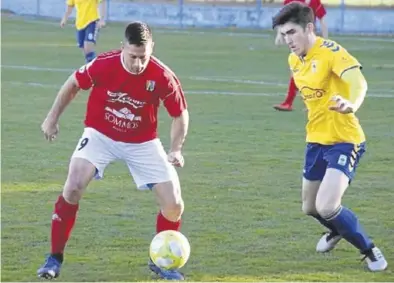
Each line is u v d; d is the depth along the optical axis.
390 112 35.12
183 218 18.72
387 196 21.03
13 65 49.97
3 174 23.05
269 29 83.19
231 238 17.25
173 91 14.48
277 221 18.59
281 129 30.61
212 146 27.34
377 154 26.41
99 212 19.17
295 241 17.08
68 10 46.31
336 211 14.96
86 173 14.63
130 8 85.88
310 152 15.48
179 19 84.75
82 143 14.84
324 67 14.76
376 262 15.23
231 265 15.49
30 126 30.64
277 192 21.31
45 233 17.48
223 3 87.75
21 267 15.27
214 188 21.67
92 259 15.80
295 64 15.28
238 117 33.25
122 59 14.23
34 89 40.56
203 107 35.72
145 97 14.44
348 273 15.09
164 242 14.63
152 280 14.64
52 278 14.64
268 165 24.61
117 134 14.71
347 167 14.99
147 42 13.84
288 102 34.91
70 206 14.78
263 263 15.63
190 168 24.05
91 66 14.35
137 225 18.16
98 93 14.59
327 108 15.00
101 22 46.06
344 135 15.05
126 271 15.12
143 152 14.84
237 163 24.81
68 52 57.56
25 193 21.02
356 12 80.81
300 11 14.80
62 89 14.70
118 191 21.22
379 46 67.12
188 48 62.72
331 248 16.28
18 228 17.84
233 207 19.77
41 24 80.06
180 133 14.84
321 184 15.05
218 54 59.03
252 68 51.31
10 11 89.50
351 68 14.50
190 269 15.24
